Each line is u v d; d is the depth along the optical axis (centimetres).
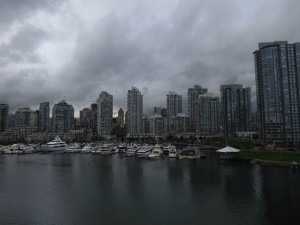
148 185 9200
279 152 17212
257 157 15750
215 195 7825
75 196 7838
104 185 9219
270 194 7831
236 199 7394
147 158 17625
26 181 9906
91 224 5759
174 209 6650
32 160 16888
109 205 7000
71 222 5872
